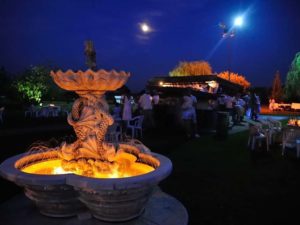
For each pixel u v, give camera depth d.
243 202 4.45
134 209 3.20
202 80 17.77
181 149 8.59
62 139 10.52
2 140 10.03
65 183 3.00
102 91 3.79
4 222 3.21
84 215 3.28
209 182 5.41
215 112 13.12
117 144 4.62
